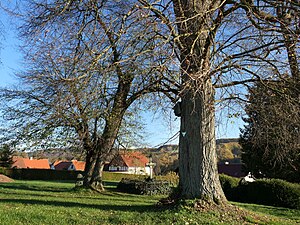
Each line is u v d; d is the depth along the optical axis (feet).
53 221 26.27
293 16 28.99
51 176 146.10
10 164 159.63
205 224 26.16
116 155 66.44
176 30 30.89
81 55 28.91
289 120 33.73
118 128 57.93
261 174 87.76
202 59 28.30
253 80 31.91
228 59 27.89
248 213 30.53
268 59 30.60
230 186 66.54
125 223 26.48
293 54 30.19
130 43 28.96
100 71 28.76
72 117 50.06
